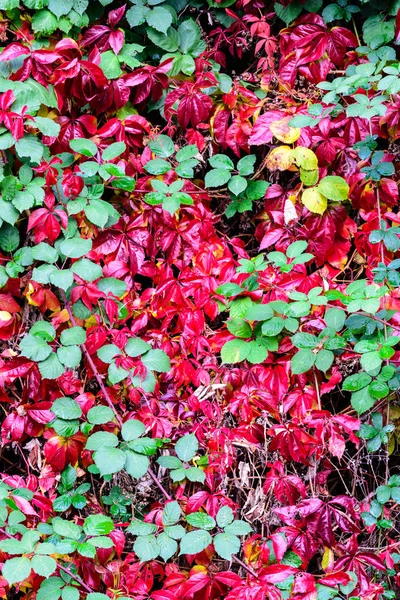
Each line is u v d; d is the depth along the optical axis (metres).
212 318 2.20
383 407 2.21
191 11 2.27
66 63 2.14
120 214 2.21
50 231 2.12
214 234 2.23
